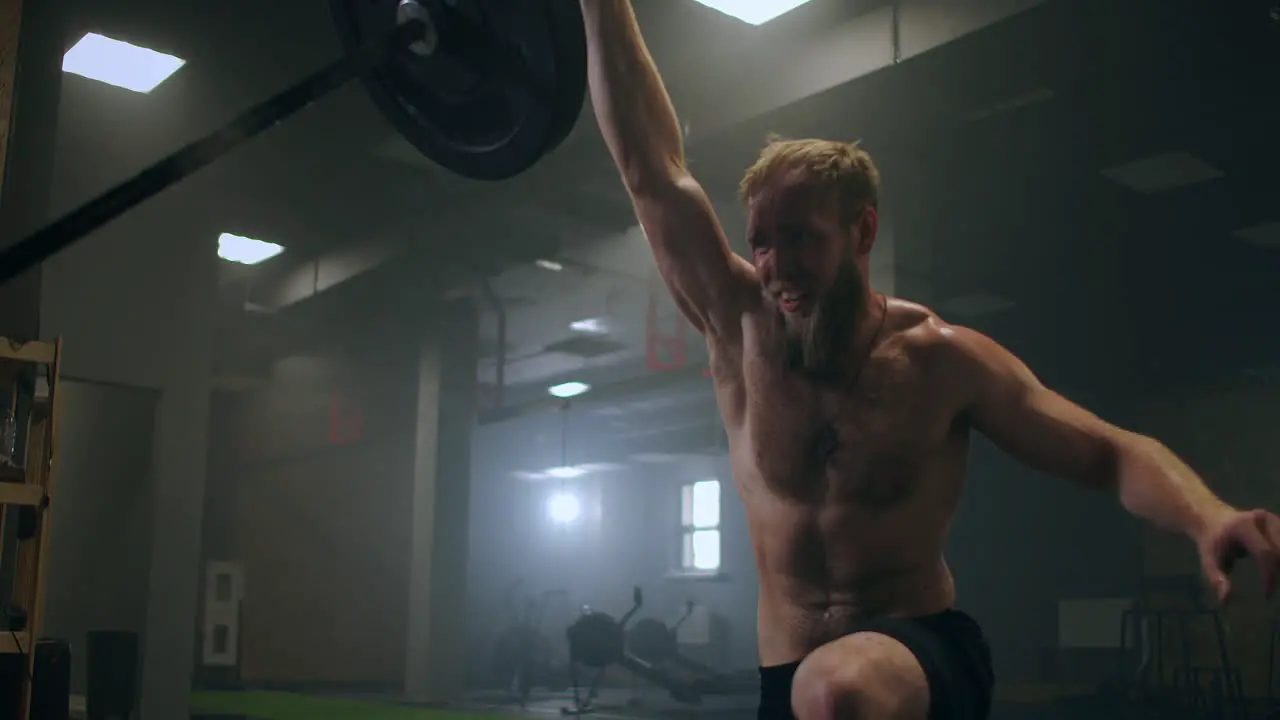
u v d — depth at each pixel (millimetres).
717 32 6734
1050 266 10055
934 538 1381
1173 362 12180
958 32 5895
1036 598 13344
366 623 14883
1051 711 10188
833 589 1382
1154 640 12016
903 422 1347
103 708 7379
